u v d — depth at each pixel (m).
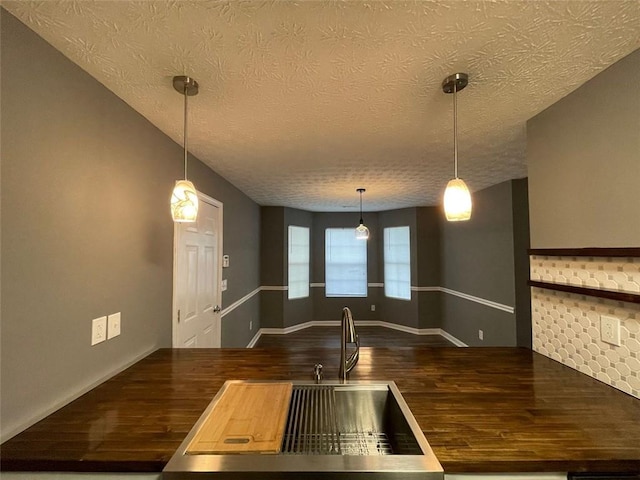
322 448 1.17
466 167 3.00
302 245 6.21
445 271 5.39
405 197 4.69
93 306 1.37
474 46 1.20
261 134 2.10
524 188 3.53
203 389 1.30
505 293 3.69
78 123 1.29
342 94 1.56
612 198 1.33
